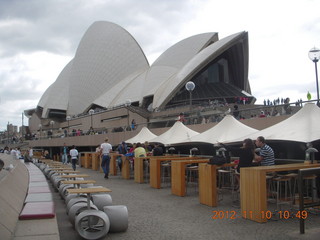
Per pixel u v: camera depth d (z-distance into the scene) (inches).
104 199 288.7
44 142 1987.0
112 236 226.7
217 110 874.1
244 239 212.4
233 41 1705.2
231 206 319.9
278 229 233.6
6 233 173.0
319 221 254.1
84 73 2556.6
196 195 392.2
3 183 264.4
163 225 253.4
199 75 1985.7
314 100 514.6
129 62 2335.1
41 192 328.5
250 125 632.4
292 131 364.5
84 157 980.6
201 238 217.3
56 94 2878.9
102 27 2512.3
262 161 324.8
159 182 459.5
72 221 247.8
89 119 2036.2
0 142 3408.0
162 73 1967.3
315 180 310.0
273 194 338.0
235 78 2140.7
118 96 2174.0
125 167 608.1
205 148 698.2
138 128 1074.7
